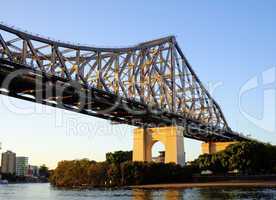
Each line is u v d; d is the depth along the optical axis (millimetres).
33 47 58125
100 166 103438
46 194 84875
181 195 62406
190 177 97062
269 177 92812
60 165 118625
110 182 98688
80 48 67000
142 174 93438
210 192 66500
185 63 104250
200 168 106875
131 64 82750
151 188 83625
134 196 64938
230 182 89875
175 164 95500
